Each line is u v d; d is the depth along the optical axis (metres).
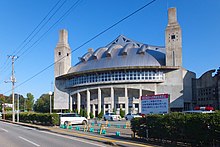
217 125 11.93
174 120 14.59
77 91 87.56
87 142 17.28
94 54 89.50
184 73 76.69
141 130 17.81
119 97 79.44
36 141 17.83
